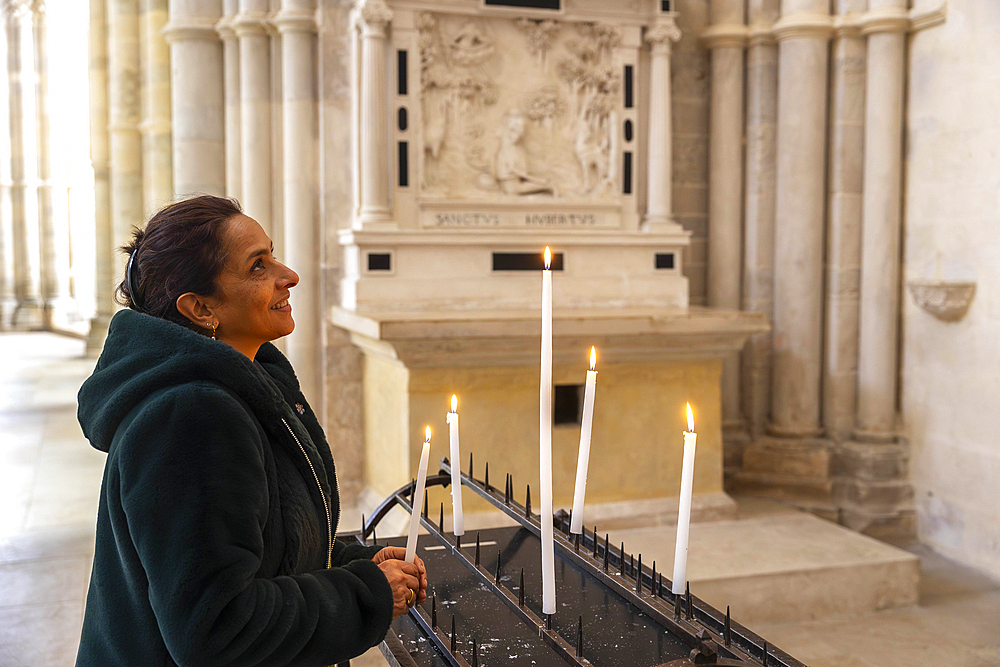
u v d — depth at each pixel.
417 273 5.15
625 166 5.57
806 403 5.70
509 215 5.34
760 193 5.79
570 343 4.76
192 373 1.28
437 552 2.10
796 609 4.33
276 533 1.34
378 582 1.36
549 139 5.47
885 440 5.54
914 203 5.41
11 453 6.20
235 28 5.45
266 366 1.60
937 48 5.18
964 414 5.08
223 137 5.68
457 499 1.79
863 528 5.41
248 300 1.43
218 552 1.15
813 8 5.48
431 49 5.19
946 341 5.20
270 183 5.55
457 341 4.59
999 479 4.84
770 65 5.74
